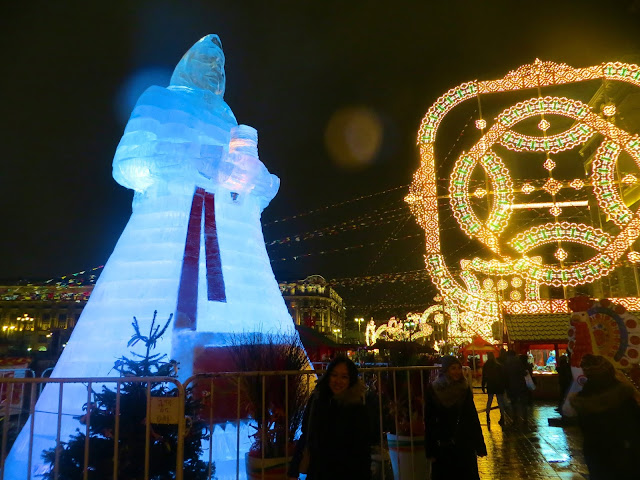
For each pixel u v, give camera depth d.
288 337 6.82
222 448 7.22
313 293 70.88
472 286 18.12
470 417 5.00
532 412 14.38
